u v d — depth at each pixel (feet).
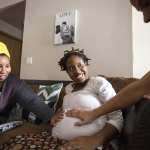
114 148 3.72
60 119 4.20
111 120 3.82
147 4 2.24
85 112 3.67
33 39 9.87
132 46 7.34
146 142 2.32
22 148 3.60
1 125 4.55
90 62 8.16
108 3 7.99
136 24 7.50
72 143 3.42
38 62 9.61
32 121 5.09
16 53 17.22
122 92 2.84
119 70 7.54
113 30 7.79
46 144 3.69
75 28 8.65
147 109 2.41
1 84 5.21
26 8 10.30
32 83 8.05
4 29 16.78
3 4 12.43
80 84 5.06
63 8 9.17
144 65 7.45
